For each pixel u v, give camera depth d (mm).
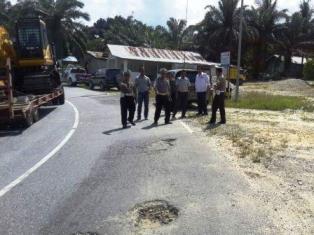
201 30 64688
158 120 15000
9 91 12547
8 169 8094
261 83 51125
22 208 5906
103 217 5559
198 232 5055
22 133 12383
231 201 6094
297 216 5582
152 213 5707
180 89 15617
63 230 5164
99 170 7902
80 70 42031
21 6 49969
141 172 7723
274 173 7746
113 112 17422
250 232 5047
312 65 56344
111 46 47031
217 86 14109
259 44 64812
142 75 15094
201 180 7145
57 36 52438
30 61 16688
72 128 13141
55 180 7266
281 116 17469
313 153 9539
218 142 10664
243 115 17547
